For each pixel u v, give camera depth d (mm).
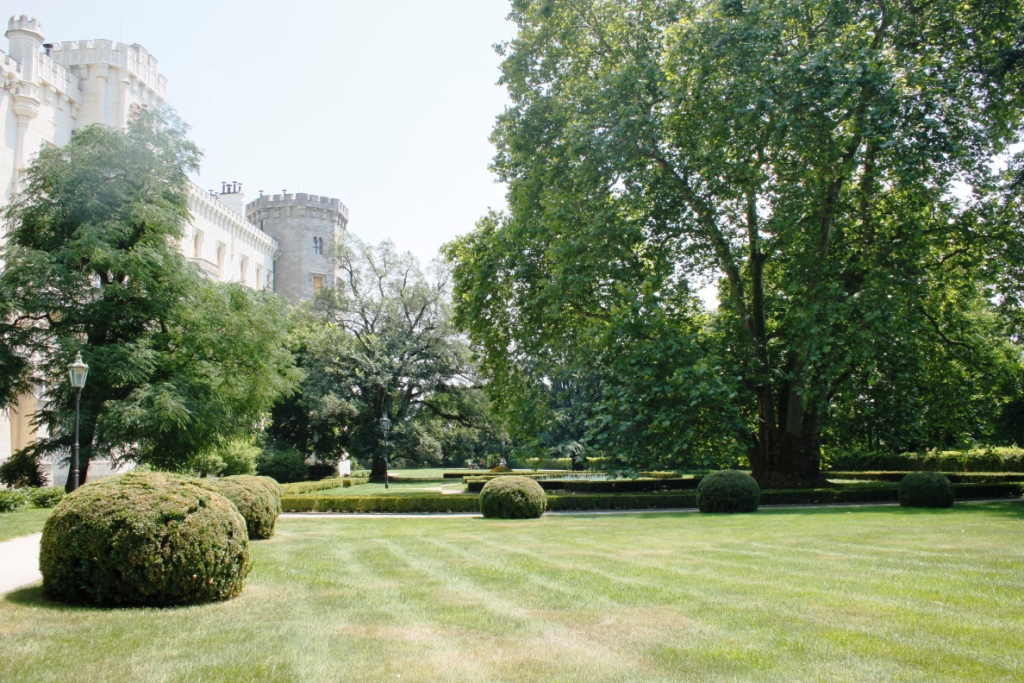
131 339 23484
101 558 6539
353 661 4828
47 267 21125
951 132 18234
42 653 5008
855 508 17516
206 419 23500
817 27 19688
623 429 20094
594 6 23062
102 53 33562
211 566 6730
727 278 24500
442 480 44031
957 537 10758
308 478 39469
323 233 58719
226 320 24984
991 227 19578
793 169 19172
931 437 24984
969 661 4668
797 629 5488
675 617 5922
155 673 4578
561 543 10898
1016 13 19031
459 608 6367
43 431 30406
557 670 4598
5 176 28047
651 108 20391
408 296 42875
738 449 21453
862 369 20172
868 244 19312
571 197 20688
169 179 25094
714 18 18922
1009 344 24047
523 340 24875
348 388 39969
